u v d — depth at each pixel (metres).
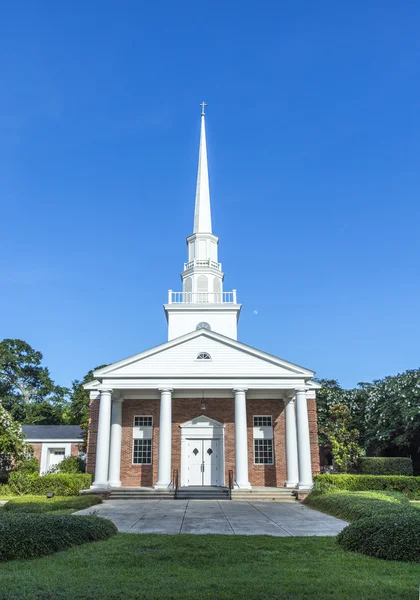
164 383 28.72
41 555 10.84
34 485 26.89
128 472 31.12
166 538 13.26
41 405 63.19
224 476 30.70
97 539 12.90
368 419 38.91
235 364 29.30
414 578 9.12
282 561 10.63
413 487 27.25
